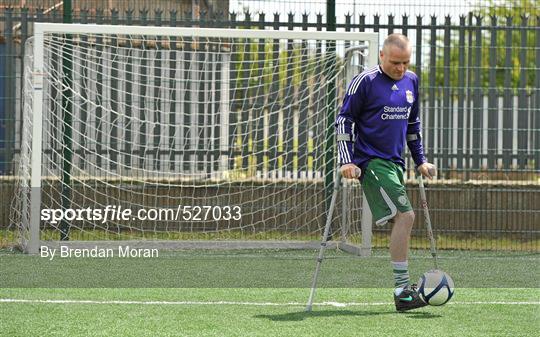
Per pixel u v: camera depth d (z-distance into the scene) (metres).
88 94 45.25
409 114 25.41
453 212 44.72
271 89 46.06
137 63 45.53
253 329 21.73
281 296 27.78
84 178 45.00
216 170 46.09
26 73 40.84
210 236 45.75
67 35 44.81
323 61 45.72
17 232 42.56
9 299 26.66
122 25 43.09
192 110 45.97
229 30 40.84
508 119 44.88
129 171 45.56
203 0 47.91
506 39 44.56
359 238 41.44
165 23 44.59
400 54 24.36
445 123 44.91
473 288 30.20
